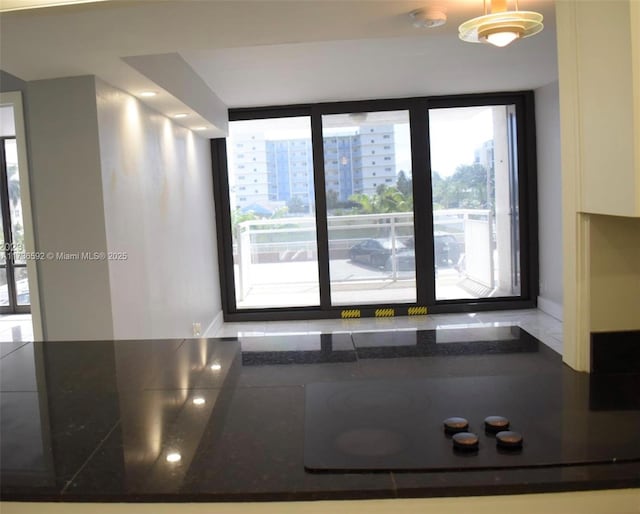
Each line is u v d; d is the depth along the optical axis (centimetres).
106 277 312
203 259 559
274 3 202
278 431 119
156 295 400
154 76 321
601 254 145
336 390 142
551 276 588
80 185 307
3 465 109
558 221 559
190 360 175
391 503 99
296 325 608
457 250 631
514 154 618
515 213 629
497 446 108
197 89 430
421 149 606
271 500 96
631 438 110
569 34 138
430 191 615
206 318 561
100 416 132
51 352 191
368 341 188
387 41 363
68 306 314
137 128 370
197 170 548
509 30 185
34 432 125
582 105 135
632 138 112
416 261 622
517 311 616
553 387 138
